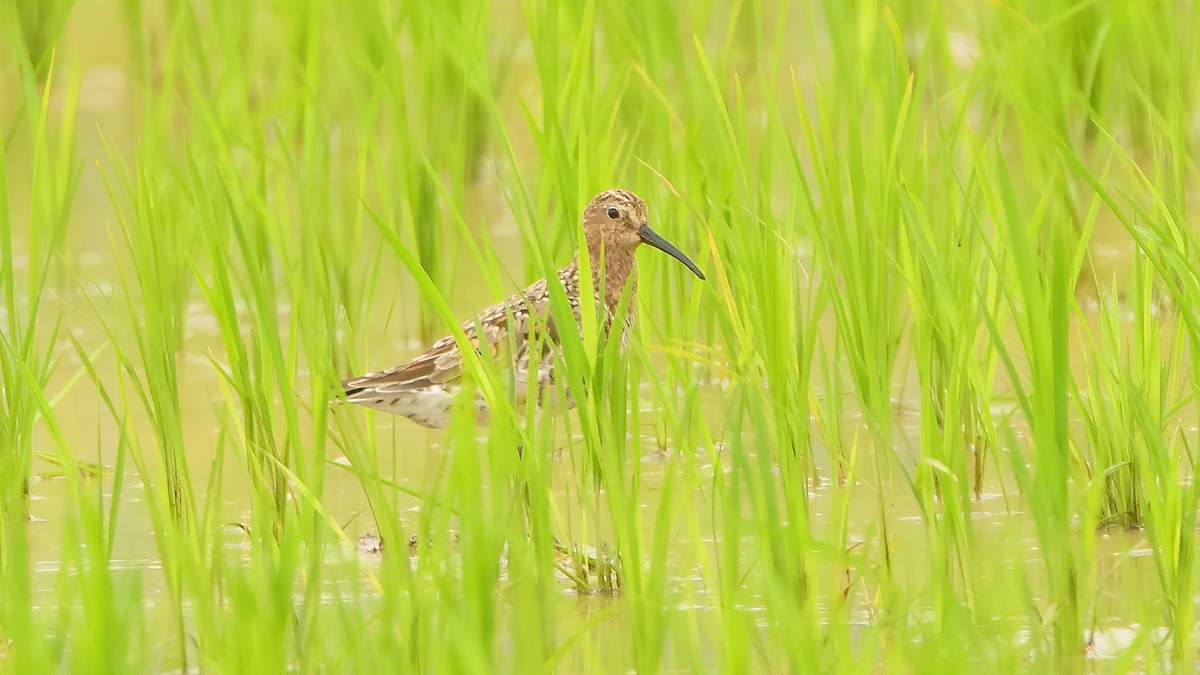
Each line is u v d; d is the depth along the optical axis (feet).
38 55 78.18
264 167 58.54
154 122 62.59
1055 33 65.16
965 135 47.32
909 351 50.08
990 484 43.37
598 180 50.26
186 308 59.47
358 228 56.13
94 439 47.65
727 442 46.32
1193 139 68.85
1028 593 31.71
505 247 63.46
